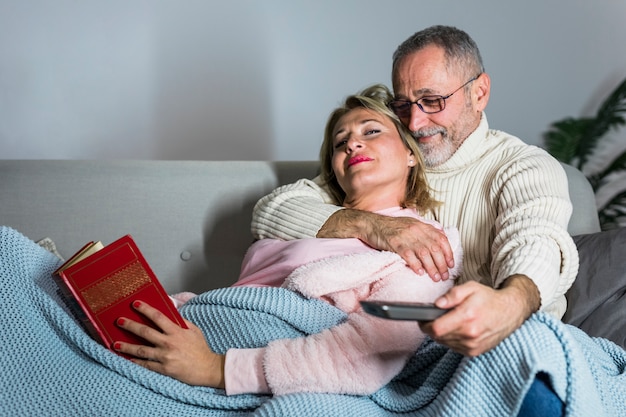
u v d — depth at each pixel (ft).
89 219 6.30
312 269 4.40
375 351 3.92
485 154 5.45
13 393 3.88
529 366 3.13
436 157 5.43
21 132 10.96
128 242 3.96
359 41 11.65
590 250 5.67
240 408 3.99
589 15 11.92
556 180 5.00
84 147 11.11
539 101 11.96
